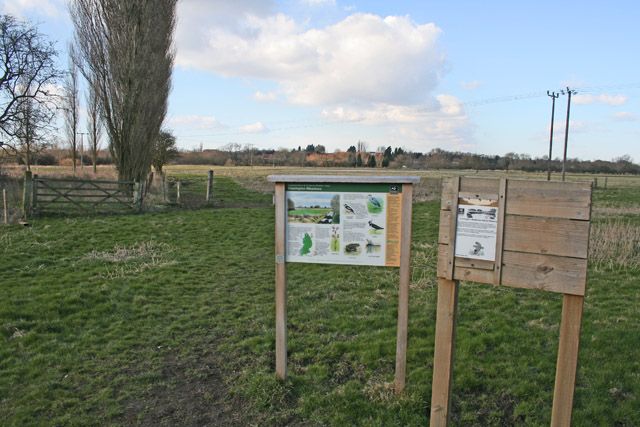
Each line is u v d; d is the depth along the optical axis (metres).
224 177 43.12
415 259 10.96
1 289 8.23
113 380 5.30
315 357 5.78
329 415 4.54
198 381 5.31
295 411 4.63
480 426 4.38
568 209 3.48
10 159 28.83
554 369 5.30
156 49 25.31
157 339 6.43
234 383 5.22
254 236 14.20
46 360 5.70
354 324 6.81
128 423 4.52
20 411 4.64
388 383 4.98
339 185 4.76
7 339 6.24
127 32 24.23
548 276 3.57
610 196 32.28
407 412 4.50
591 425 4.27
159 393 5.06
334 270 10.09
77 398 4.91
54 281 8.82
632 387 4.84
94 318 7.13
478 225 3.82
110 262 10.45
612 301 7.70
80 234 13.40
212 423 4.52
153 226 15.24
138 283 8.85
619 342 5.93
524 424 4.38
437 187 31.67
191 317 7.30
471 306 7.48
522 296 8.03
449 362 4.02
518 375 5.18
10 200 18.97
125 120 24.72
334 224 4.81
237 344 6.25
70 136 49.94
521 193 3.64
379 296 8.17
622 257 10.52
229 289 8.78
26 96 26.02
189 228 15.21
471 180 3.82
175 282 9.09
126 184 19.41
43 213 16.50
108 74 24.61
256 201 26.33
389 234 4.70
